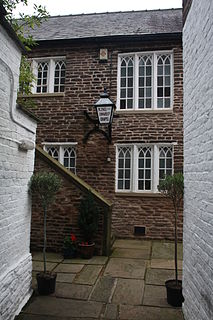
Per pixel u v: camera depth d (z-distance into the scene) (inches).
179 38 295.3
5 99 118.9
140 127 301.0
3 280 117.3
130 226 294.4
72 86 316.8
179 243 275.9
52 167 243.0
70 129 313.3
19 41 125.6
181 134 292.8
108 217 234.4
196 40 118.4
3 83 116.7
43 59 325.7
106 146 305.1
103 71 312.2
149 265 207.6
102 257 226.2
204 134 104.6
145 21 351.3
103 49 311.1
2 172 117.9
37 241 241.9
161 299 151.9
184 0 145.8
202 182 106.5
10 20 198.7
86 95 313.3
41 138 317.7
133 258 224.5
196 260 113.7
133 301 149.1
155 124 298.8
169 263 213.0
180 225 285.0
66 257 221.1
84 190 236.8
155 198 292.4
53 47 323.0
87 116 303.3
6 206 122.5
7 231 123.7
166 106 303.9
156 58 305.4
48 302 146.0
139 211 294.2
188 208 129.2
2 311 115.8
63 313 135.3
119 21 362.9
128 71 314.7
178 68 298.2
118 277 182.7
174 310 139.6
